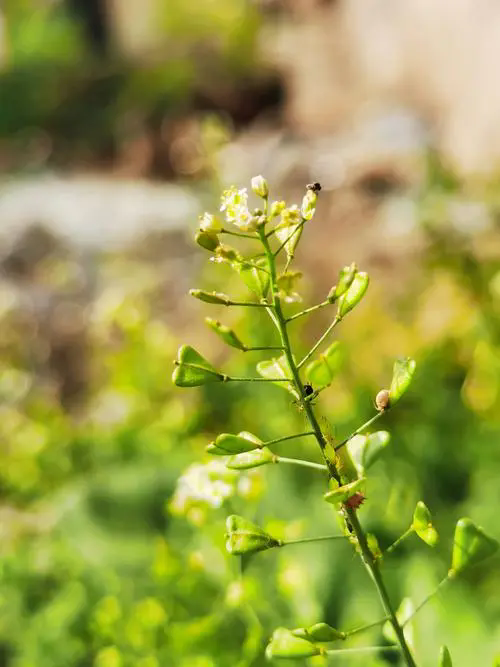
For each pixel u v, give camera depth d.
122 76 1.96
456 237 0.57
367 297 0.58
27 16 2.49
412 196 0.81
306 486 0.38
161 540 0.36
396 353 0.50
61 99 1.95
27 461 0.51
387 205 0.83
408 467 0.39
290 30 1.82
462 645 0.30
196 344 0.60
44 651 0.35
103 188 1.31
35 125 1.93
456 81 1.14
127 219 0.99
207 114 1.73
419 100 1.25
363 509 0.35
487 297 0.51
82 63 2.14
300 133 1.44
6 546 0.45
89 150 1.80
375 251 0.70
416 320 0.53
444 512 0.37
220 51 1.89
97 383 0.66
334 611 0.32
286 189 1.05
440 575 0.33
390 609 0.21
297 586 0.31
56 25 2.51
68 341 0.71
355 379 0.49
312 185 0.19
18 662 0.35
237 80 1.77
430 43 1.23
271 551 0.33
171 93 1.79
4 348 0.71
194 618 0.33
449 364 0.48
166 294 0.75
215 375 0.20
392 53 1.36
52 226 1.00
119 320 0.57
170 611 0.33
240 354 0.48
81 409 0.67
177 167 1.38
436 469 0.39
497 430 0.41
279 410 0.46
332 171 1.02
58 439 0.53
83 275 0.86
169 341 0.58
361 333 0.52
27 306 0.76
